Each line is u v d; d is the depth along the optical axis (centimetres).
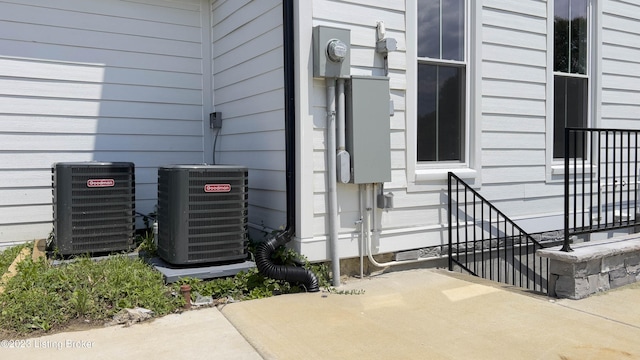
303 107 475
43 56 583
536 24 637
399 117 534
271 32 525
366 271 525
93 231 501
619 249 472
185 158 663
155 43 643
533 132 638
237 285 459
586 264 452
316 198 486
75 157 601
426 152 564
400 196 537
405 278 513
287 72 480
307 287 467
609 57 716
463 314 408
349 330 371
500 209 612
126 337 352
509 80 616
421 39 557
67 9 594
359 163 488
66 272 433
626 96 736
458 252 561
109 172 507
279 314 401
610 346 346
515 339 358
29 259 475
